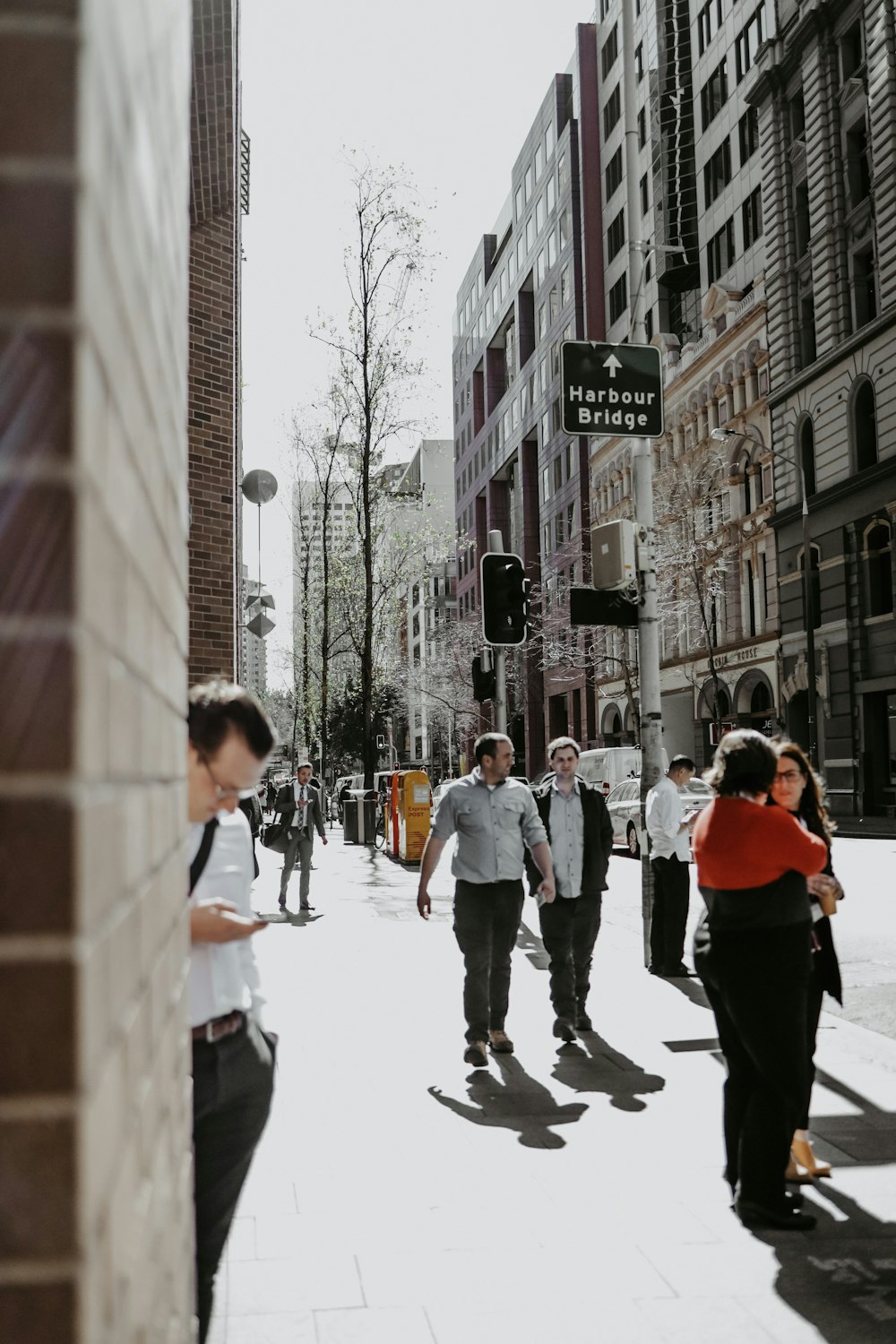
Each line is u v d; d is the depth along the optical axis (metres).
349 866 22.16
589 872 7.56
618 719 53.41
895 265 31.33
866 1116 5.59
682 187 46.94
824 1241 4.12
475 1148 5.21
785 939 4.27
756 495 40.31
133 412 1.03
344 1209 4.46
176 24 1.63
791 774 5.02
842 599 34.09
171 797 1.54
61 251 0.75
